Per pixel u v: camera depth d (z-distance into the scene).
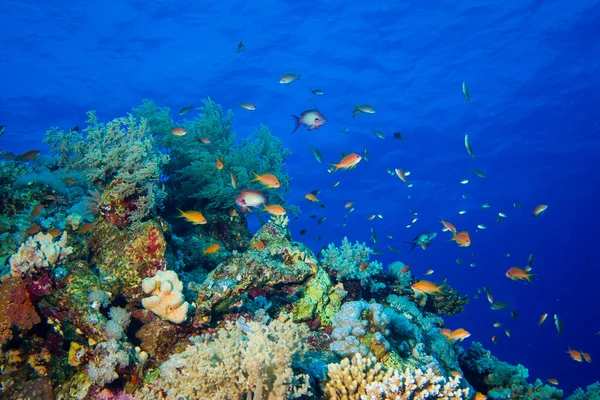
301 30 36.84
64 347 4.51
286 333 3.95
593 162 47.12
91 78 39.31
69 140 8.91
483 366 8.28
